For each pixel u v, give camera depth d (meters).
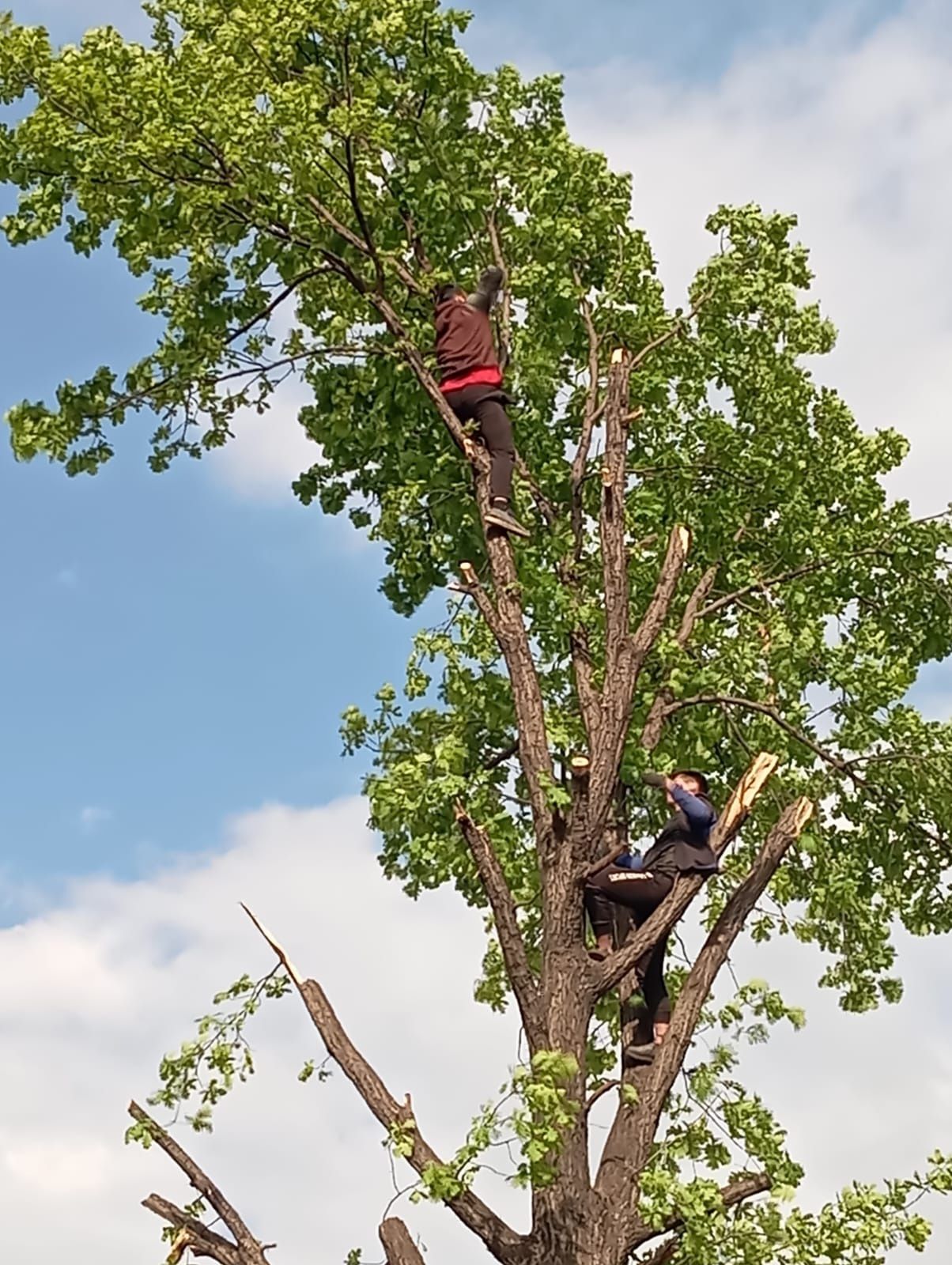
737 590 14.91
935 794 14.15
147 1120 9.75
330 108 12.59
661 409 15.36
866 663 14.14
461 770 12.23
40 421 12.91
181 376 13.09
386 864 13.81
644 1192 9.42
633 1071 10.35
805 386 15.52
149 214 12.27
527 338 13.62
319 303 13.87
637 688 13.45
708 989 10.26
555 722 12.35
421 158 13.27
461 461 13.13
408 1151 9.06
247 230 12.61
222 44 11.88
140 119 11.64
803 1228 9.43
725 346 15.30
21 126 11.73
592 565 14.02
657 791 13.45
